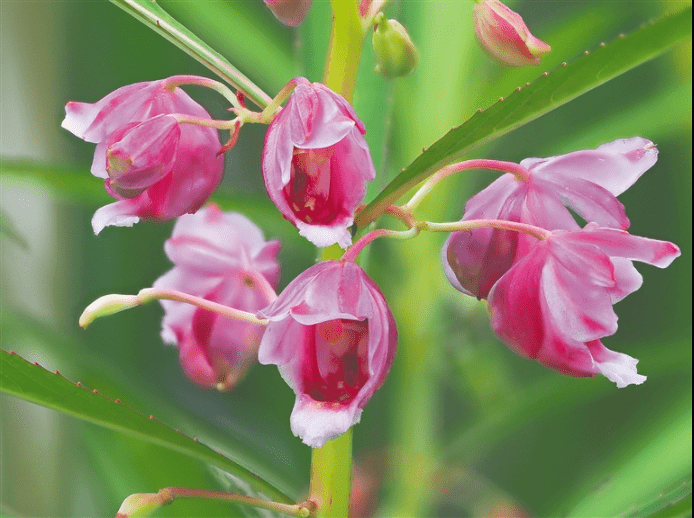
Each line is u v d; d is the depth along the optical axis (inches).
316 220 18.4
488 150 23.8
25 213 24.8
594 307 18.8
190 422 21.3
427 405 22.5
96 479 21.6
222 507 20.8
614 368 19.2
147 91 19.2
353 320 18.7
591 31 22.7
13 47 24.9
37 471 24.2
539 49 19.7
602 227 19.0
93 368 21.2
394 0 21.8
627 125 22.6
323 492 19.3
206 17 22.5
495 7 19.7
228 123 18.9
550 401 21.8
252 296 20.7
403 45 19.2
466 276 19.7
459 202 22.9
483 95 22.5
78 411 18.7
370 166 18.2
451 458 22.2
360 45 19.1
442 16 22.4
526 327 19.1
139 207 19.3
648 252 18.8
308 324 18.5
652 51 18.3
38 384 18.6
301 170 18.5
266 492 19.2
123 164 18.8
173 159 18.9
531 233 19.0
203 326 20.7
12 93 25.1
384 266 23.4
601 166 19.5
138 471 21.2
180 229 20.8
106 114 19.2
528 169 19.5
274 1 19.2
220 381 20.8
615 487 21.7
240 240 20.8
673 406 22.2
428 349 22.4
